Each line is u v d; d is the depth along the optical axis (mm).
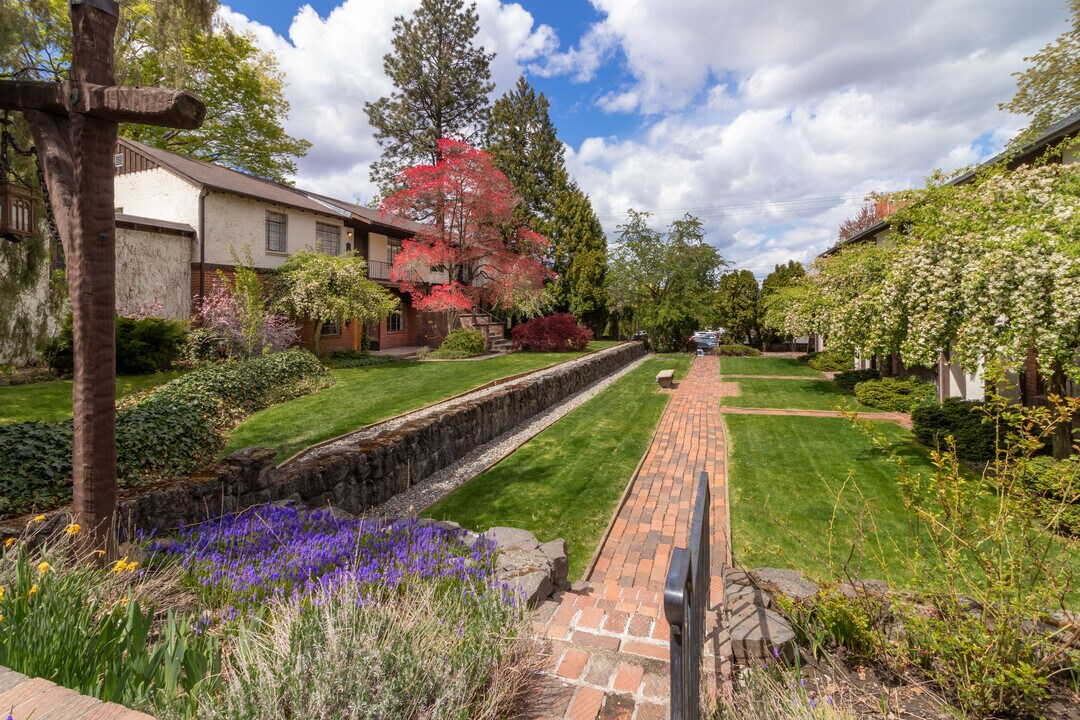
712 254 30969
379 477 6242
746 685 2051
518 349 22906
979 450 7305
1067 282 4855
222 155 24578
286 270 15477
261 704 1587
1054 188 6145
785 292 18062
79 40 2750
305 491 5180
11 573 2213
